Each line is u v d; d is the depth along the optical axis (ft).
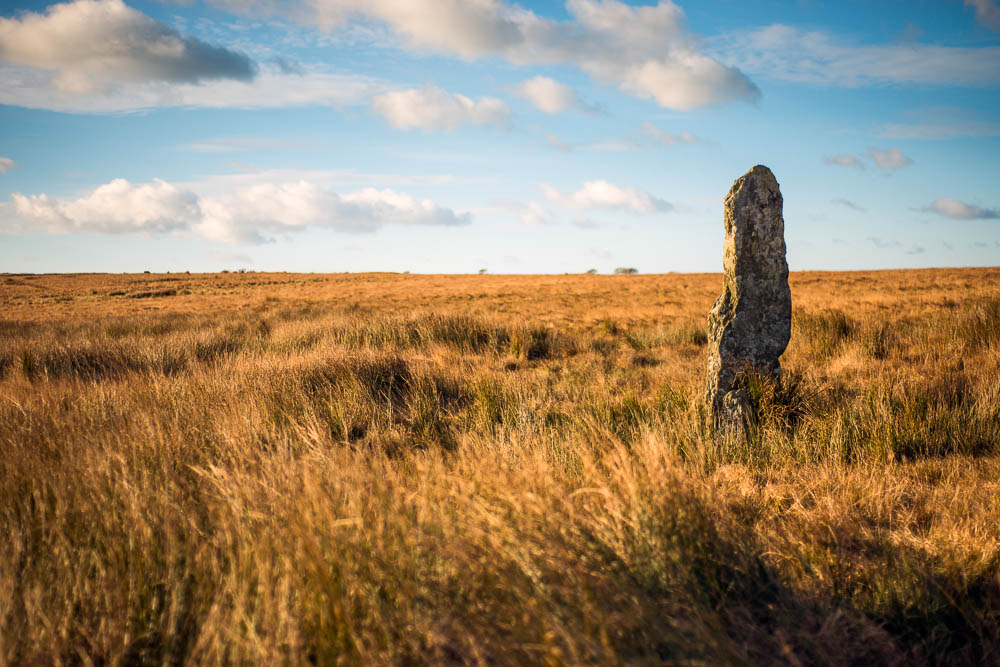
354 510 7.64
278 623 5.95
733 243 18.16
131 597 6.90
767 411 17.20
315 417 16.97
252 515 7.75
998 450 14.79
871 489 11.79
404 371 25.79
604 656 5.22
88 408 17.48
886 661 6.79
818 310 50.93
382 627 5.73
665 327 51.03
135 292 170.19
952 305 56.49
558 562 6.55
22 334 54.29
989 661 6.87
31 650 6.14
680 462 13.01
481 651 5.53
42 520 8.42
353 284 212.02
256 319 68.03
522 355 34.91
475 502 7.64
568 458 13.73
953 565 8.42
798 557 8.86
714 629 6.28
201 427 14.82
